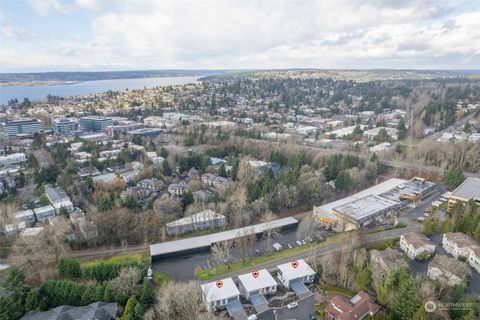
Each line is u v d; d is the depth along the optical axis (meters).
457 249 102.94
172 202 141.25
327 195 157.75
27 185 178.25
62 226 116.75
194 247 114.50
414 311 75.00
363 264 94.75
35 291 85.19
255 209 139.75
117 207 134.12
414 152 197.62
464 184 151.75
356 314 78.69
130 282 87.69
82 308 82.06
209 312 82.25
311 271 98.69
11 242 118.19
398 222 131.75
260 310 86.94
